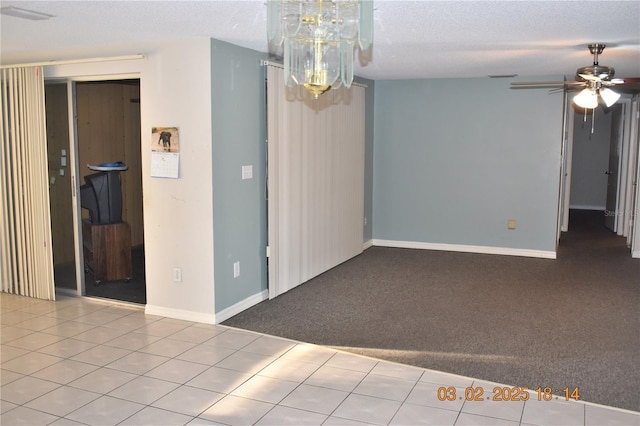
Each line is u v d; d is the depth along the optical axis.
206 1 3.09
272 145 5.02
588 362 3.81
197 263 4.54
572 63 5.67
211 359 3.82
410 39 4.29
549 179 7.04
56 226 5.28
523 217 7.20
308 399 3.24
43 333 4.32
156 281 4.74
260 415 3.05
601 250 7.59
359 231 7.17
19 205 5.19
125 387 3.39
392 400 3.23
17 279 5.37
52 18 3.50
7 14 3.38
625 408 3.15
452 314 4.86
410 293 5.50
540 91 6.95
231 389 3.37
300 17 2.73
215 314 4.55
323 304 5.12
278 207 5.19
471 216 7.43
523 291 5.59
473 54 5.07
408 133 7.57
